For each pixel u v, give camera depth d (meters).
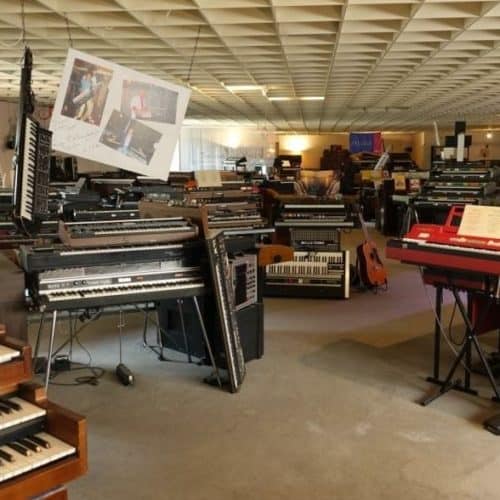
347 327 4.54
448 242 3.04
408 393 3.23
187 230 3.09
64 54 6.28
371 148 16.20
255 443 2.66
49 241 3.10
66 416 1.58
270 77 7.90
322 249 5.68
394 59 6.53
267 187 8.95
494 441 2.69
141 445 2.64
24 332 2.63
